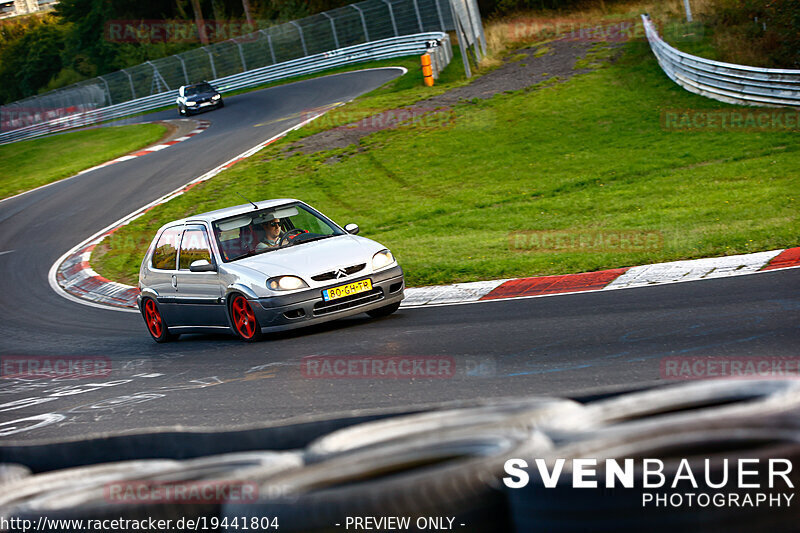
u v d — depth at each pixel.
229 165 46.91
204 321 17.28
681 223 22.14
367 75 75.94
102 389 13.77
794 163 27.86
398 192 36.03
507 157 38.31
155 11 135.75
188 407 11.12
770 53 44.94
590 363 10.35
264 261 16.27
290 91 79.38
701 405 2.87
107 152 67.56
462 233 26.86
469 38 62.91
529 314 14.70
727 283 15.08
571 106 45.06
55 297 28.41
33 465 3.99
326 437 3.20
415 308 17.45
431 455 2.76
